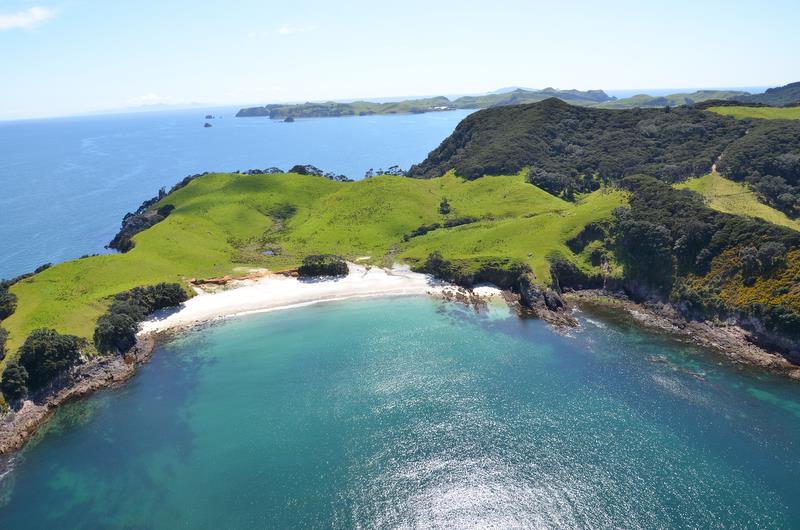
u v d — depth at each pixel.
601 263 119.62
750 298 91.81
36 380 78.06
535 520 54.78
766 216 129.25
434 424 71.06
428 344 94.25
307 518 55.78
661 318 102.75
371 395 78.38
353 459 64.50
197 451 66.62
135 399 79.12
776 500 56.53
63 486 61.50
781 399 74.81
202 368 87.69
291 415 73.94
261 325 103.88
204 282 122.06
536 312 106.62
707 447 65.06
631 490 58.44
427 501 57.78
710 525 53.50
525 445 66.38
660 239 110.50
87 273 113.69
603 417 71.69
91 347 87.75
